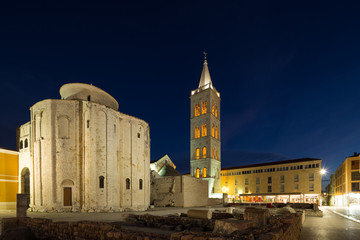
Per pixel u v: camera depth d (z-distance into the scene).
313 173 75.38
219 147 80.94
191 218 19.61
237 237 7.88
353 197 62.38
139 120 45.38
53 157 34.88
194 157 77.38
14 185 40.94
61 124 36.03
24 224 18.14
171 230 17.97
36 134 36.97
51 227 15.63
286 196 76.12
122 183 40.31
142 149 45.16
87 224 13.31
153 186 57.44
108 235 11.80
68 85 40.03
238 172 91.19
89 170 35.06
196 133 79.06
